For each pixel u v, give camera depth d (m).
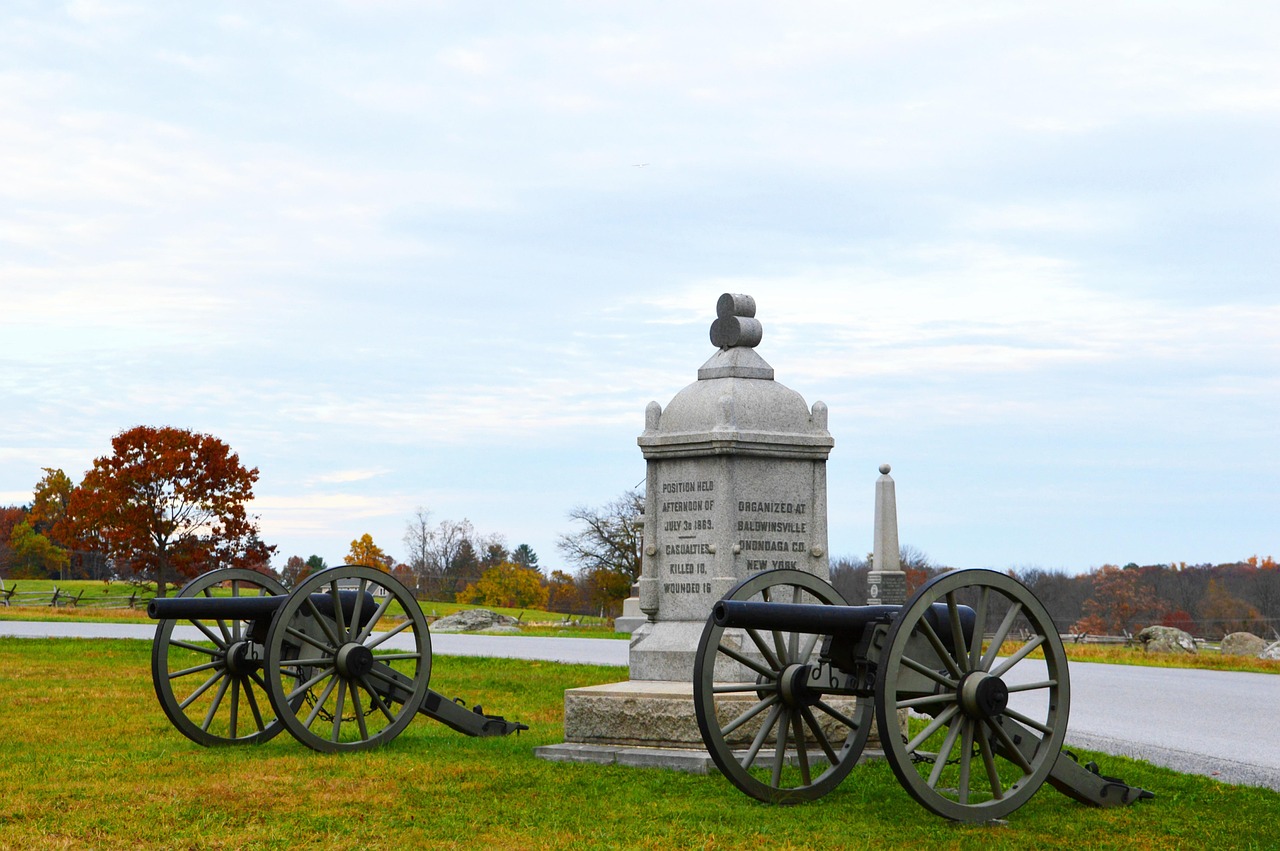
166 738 13.28
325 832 8.65
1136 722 16.34
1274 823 9.31
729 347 13.09
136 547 56.66
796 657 10.13
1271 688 21.73
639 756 11.13
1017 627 59.34
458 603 94.25
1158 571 85.94
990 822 9.08
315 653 12.45
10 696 17.34
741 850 8.15
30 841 8.33
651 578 12.58
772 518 12.34
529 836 8.53
